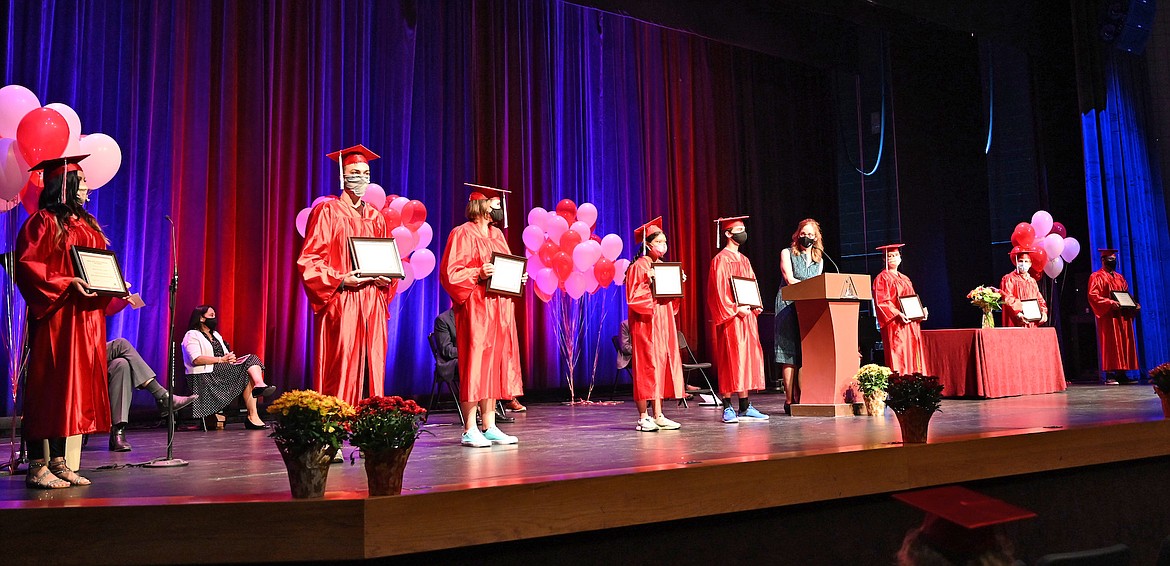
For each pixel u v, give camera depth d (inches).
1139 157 441.7
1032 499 166.6
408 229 272.8
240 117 292.8
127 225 265.1
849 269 468.4
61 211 132.6
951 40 436.8
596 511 115.0
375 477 102.7
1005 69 454.0
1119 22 432.5
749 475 129.6
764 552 134.2
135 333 262.8
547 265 315.9
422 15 346.0
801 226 253.1
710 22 410.0
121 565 98.5
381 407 104.0
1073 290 438.3
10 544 97.9
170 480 127.8
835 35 462.0
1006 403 262.7
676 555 125.6
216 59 289.1
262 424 247.1
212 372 234.1
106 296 133.3
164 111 276.7
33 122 154.9
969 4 395.5
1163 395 190.1
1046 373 318.3
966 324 424.5
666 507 121.0
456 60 353.7
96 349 132.3
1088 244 442.6
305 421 100.7
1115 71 440.5
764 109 456.4
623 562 121.2
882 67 461.4
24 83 252.2
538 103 380.2
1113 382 382.0
